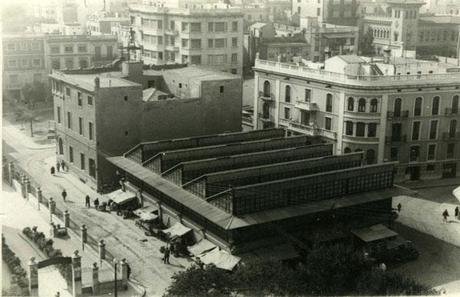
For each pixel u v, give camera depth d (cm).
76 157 8169
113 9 19025
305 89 8344
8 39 12212
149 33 13375
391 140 7875
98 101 7319
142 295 4709
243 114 10081
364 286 4016
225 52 12781
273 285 4025
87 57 12950
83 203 7112
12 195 7300
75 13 17225
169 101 7812
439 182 8181
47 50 12569
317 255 4231
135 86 7531
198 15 12281
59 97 8462
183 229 5788
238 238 5188
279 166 5831
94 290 4641
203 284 3997
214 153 6531
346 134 7812
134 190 6875
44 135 10638
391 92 7675
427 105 7994
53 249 5294
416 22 13200
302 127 8381
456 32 13450
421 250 5822
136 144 7700
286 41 13488
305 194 5522
